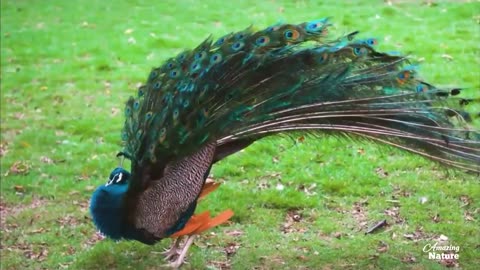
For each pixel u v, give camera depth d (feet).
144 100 16.92
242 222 18.39
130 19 33.32
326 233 18.01
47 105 23.11
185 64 16.76
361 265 17.24
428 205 18.53
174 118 16.49
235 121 16.43
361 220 18.29
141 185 16.74
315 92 16.29
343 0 34.83
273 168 19.93
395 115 16.26
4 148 21.15
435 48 25.46
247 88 16.40
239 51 16.48
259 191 19.16
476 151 16.24
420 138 16.25
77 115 22.49
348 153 20.22
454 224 17.99
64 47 28.86
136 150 16.76
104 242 18.06
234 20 31.96
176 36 29.68
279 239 17.92
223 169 19.88
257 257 17.52
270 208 18.72
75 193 19.44
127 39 29.58
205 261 17.49
